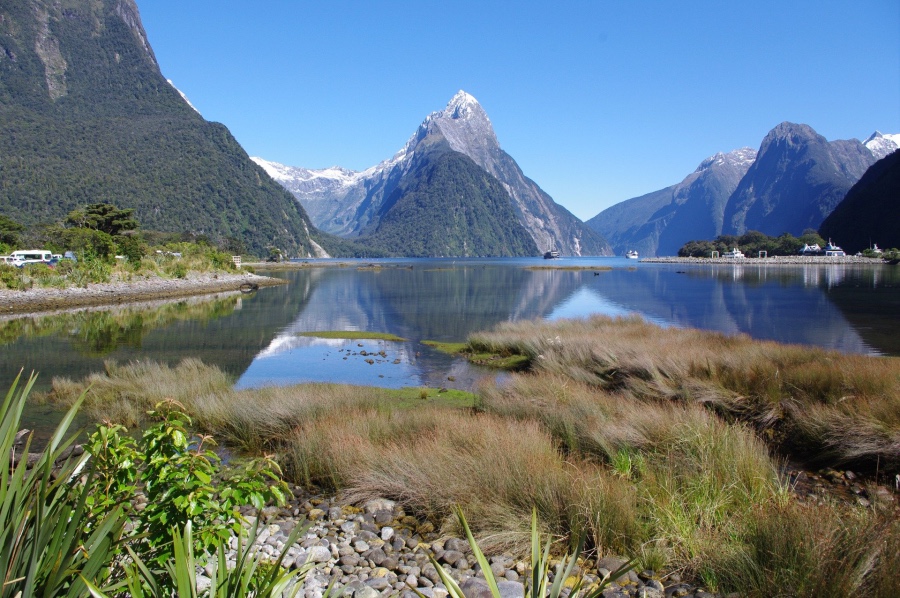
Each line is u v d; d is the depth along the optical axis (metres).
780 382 9.65
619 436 7.34
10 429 2.43
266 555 4.89
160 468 3.25
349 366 16.98
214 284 52.91
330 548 5.17
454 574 4.62
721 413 9.41
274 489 3.43
